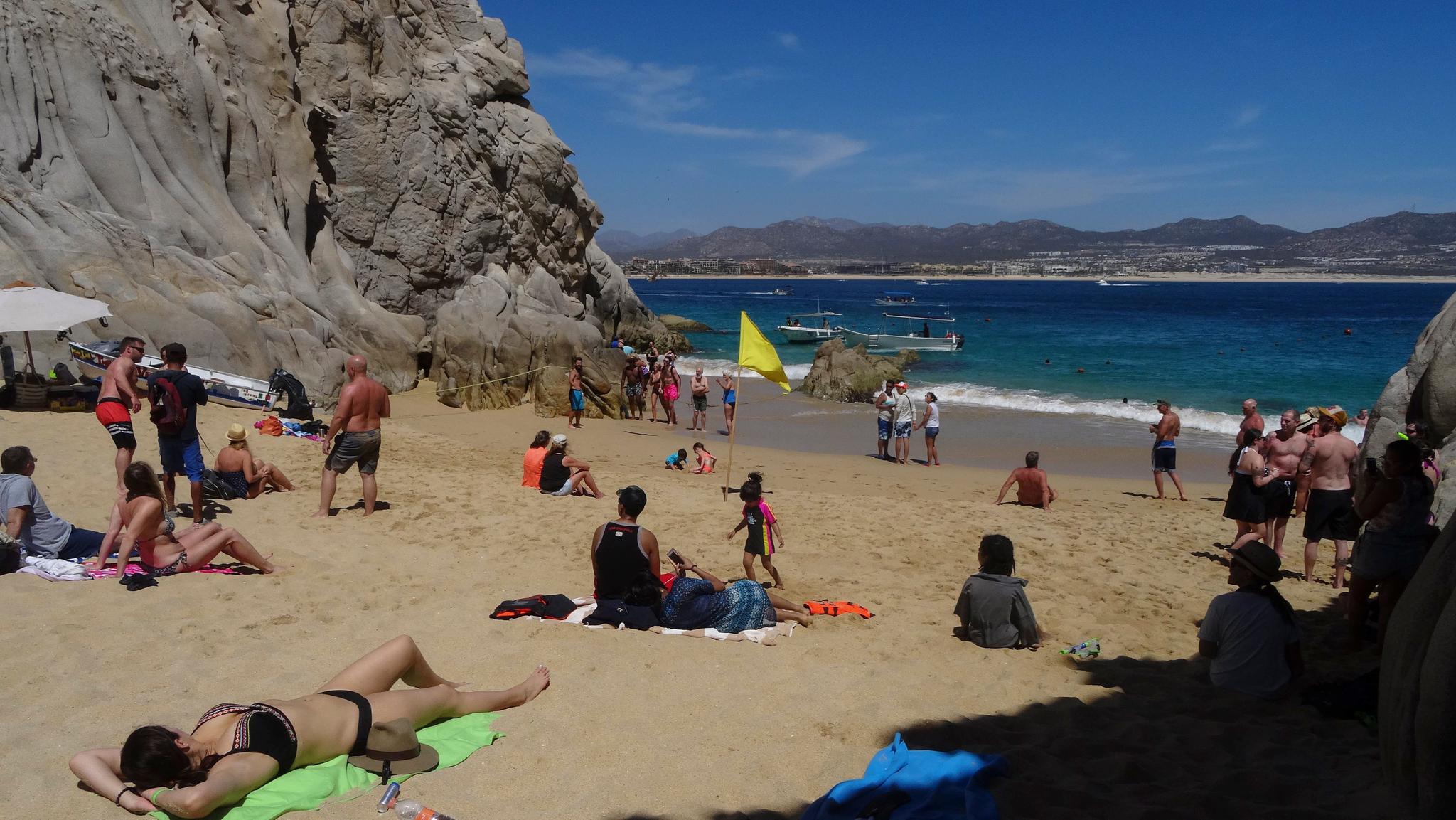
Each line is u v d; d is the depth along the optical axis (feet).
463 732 14.53
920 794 12.82
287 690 15.99
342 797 12.48
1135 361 134.10
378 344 75.92
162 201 61.98
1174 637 22.36
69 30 58.85
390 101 84.94
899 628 21.77
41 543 22.53
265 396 53.26
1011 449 66.18
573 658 18.07
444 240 89.86
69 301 38.96
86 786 12.42
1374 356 143.84
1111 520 38.17
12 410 43.73
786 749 14.60
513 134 100.27
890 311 310.04
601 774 13.50
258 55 74.49
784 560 28.91
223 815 11.70
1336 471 27.68
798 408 86.22
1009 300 429.38
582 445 58.85
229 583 21.91
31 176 55.36
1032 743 15.21
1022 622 20.35
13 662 16.56
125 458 27.43
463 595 22.36
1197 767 14.35
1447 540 8.29
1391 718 8.36
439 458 47.09
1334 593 27.22
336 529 28.60
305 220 76.13
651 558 21.03
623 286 135.64
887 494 45.55
